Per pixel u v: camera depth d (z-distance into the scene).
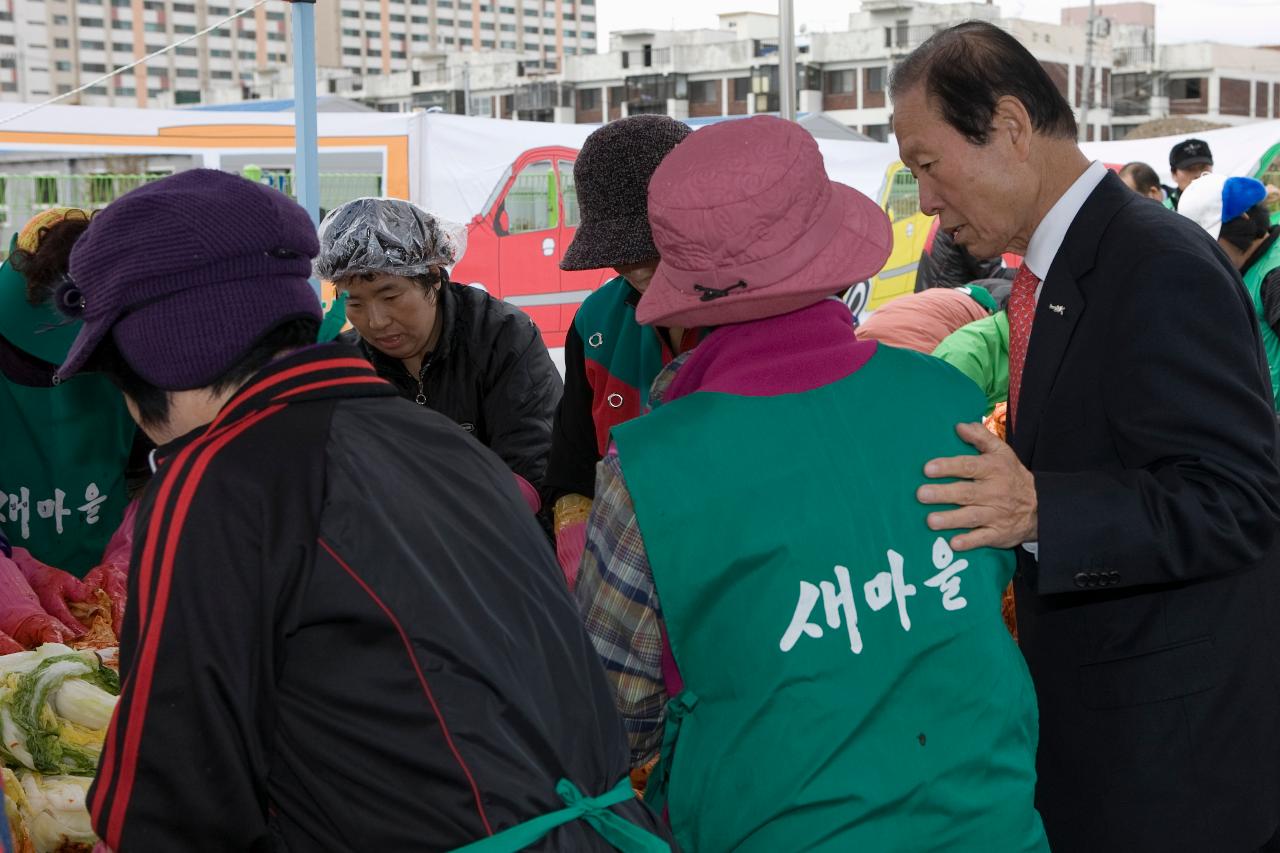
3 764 1.65
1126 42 83.69
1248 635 1.66
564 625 1.19
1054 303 1.64
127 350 1.10
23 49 132.50
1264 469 1.51
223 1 143.00
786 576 1.28
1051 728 1.73
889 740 1.29
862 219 1.42
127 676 1.03
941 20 67.81
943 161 1.66
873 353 1.42
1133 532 1.46
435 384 2.47
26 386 2.17
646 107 73.44
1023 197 1.66
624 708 1.38
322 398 1.14
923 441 1.37
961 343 2.27
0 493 2.24
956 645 1.33
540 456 2.43
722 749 1.30
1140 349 1.53
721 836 1.31
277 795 1.07
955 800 1.30
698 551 1.28
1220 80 80.00
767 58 68.81
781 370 1.36
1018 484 1.42
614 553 1.34
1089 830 1.69
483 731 1.05
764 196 1.31
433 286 2.39
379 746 1.04
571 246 2.05
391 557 1.07
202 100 105.75
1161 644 1.64
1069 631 1.70
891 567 1.31
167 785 1.01
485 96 81.19
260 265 1.11
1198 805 1.63
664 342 2.18
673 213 1.34
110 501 2.32
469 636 1.08
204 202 1.10
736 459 1.30
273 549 1.04
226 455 1.06
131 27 138.25
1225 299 1.52
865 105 66.81
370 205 2.29
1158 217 1.61
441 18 165.25
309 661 1.05
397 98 86.00
